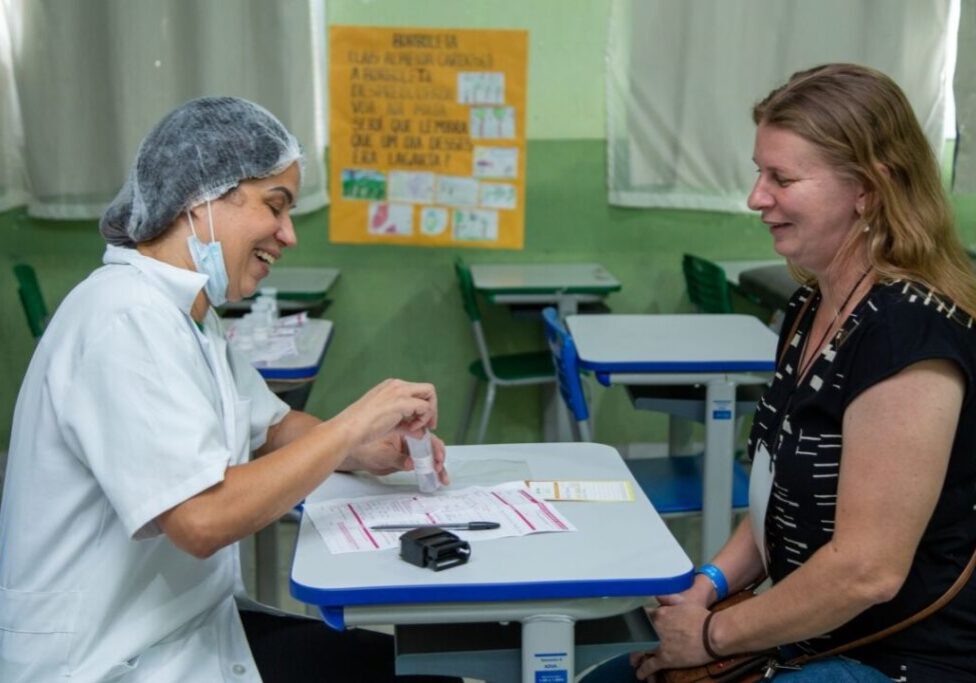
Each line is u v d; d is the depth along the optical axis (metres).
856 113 1.38
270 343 2.76
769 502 1.51
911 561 1.35
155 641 1.44
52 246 4.21
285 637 1.69
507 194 4.31
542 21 4.21
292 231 1.53
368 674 1.61
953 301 1.36
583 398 2.62
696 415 2.68
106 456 1.33
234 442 1.53
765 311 4.40
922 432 1.31
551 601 1.33
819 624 1.37
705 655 1.47
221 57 4.06
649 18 4.21
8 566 1.43
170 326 1.39
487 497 1.58
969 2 4.02
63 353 1.39
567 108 4.30
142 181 1.44
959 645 1.40
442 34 4.20
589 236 4.40
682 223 4.39
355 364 4.44
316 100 4.21
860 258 1.44
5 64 4.06
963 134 4.11
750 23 4.19
